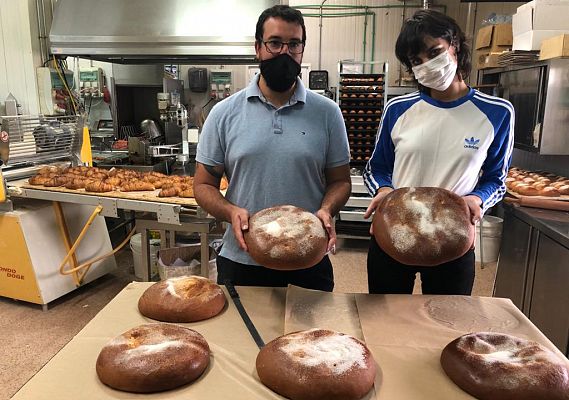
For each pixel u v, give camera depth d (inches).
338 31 207.2
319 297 52.7
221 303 49.9
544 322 89.5
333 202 59.7
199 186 63.0
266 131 59.8
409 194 51.4
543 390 35.0
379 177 67.9
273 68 56.5
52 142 129.6
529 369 36.4
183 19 133.6
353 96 169.6
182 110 149.0
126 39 134.4
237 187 62.6
